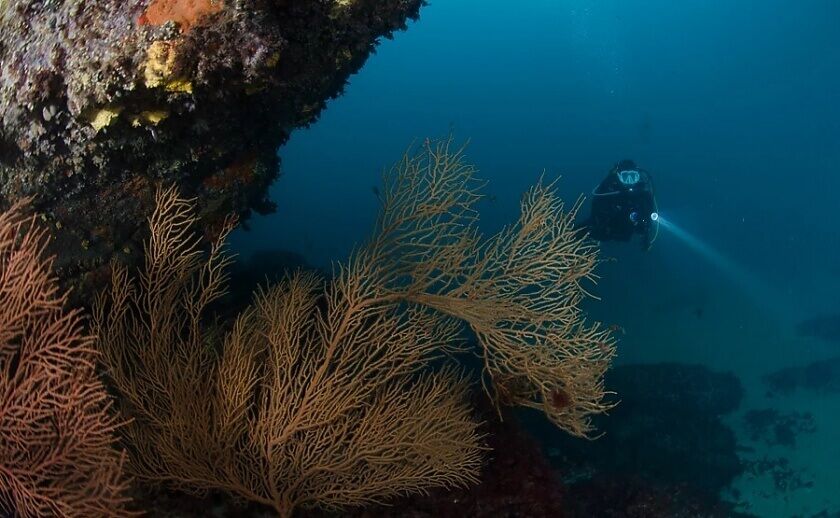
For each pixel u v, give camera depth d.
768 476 9.18
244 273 8.12
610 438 8.93
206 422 3.60
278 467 3.58
